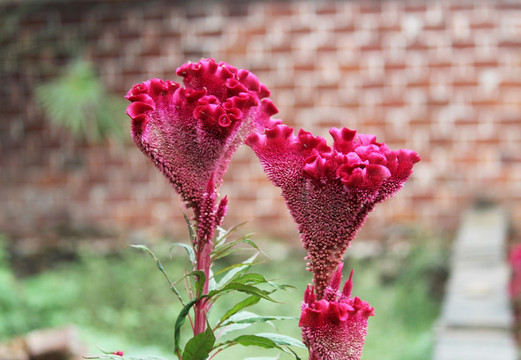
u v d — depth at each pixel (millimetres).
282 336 1172
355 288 7797
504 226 7820
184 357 1131
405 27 8812
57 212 9477
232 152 1233
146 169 9359
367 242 8844
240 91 1171
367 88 8930
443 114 8812
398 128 8914
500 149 8734
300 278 7977
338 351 1043
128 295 7484
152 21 9203
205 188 1174
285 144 1106
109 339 6242
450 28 8719
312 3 8961
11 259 9055
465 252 6875
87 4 9234
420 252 8219
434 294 7785
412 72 8828
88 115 8742
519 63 8625
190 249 1219
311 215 1100
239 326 1214
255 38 9078
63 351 4422
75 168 9445
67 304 7203
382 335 6609
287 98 9070
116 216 9414
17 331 6602
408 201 8898
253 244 1214
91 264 8188
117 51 9234
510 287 5336
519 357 4312
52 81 9320
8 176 9523
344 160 1066
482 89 8719
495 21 8633
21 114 9430
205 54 9156
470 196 8789
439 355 3959
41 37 9273
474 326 4504
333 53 8969
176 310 7211
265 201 9133
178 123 1143
